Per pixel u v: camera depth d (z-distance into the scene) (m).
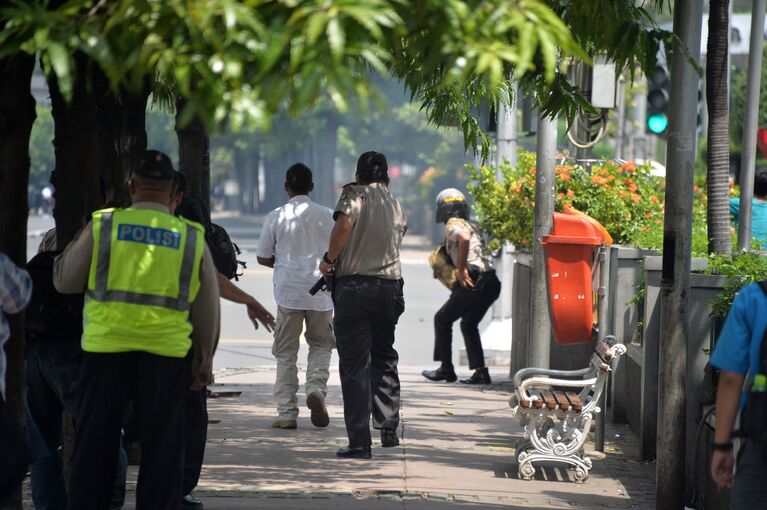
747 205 30.83
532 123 36.16
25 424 16.36
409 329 55.03
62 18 9.23
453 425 26.94
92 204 17.12
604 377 20.84
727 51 24.42
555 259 23.42
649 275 22.98
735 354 12.05
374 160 22.69
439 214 34.97
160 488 14.41
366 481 20.33
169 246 14.31
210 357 15.14
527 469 20.94
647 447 23.06
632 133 65.94
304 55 8.34
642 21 16.84
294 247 25.47
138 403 14.38
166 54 8.74
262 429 25.83
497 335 42.16
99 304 14.23
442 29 9.00
